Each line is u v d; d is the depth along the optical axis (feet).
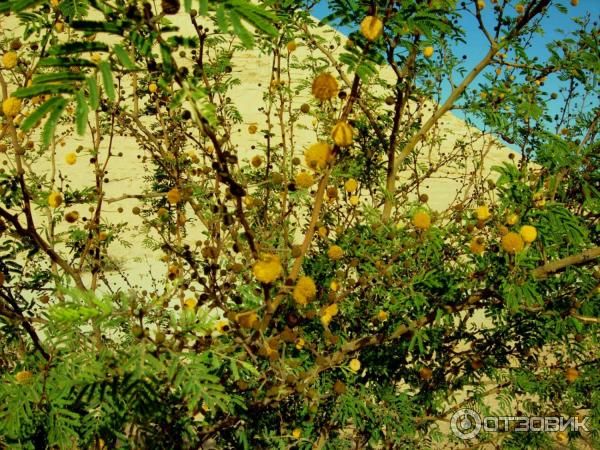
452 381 9.07
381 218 8.45
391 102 8.86
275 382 6.14
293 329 6.01
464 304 6.18
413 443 8.60
